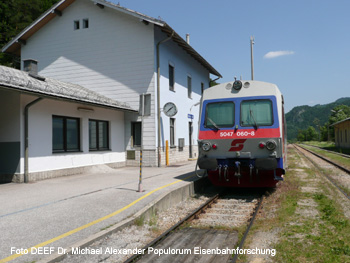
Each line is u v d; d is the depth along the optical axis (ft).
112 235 17.98
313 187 34.06
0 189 29.76
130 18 53.42
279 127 29.32
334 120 258.78
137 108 52.65
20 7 85.35
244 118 30.53
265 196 30.63
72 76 56.80
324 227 19.29
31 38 59.77
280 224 20.18
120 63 53.88
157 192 27.40
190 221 22.17
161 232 19.54
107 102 45.32
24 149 33.99
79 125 43.29
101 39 55.21
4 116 34.53
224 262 14.76
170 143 59.41
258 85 30.96
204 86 84.53
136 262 14.73
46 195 26.73
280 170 29.58
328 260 14.32
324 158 77.30
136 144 53.62
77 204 23.54
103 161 47.55
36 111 35.65
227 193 34.12
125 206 22.97
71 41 57.21
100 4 54.34
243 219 22.68
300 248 15.99
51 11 56.34
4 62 77.77
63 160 39.45
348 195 29.27
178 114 63.26
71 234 17.20
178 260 15.03
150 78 52.03
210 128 31.45
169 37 51.88
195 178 35.99
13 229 17.85
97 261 14.53
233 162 30.68
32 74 38.47
